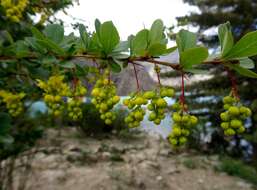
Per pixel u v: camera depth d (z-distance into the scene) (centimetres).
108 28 15
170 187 84
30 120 44
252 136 116
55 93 21
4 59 19
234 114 16
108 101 18
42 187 71
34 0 37
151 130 149
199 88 141
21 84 27
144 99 17
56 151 99
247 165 120
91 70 20
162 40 17
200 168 104
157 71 17
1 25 30
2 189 53
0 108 28
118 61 16
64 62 17
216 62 16
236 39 136
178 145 16
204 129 134
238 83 134
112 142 130
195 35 17
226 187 88
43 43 16
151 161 104
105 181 80
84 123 136
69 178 79
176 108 16
